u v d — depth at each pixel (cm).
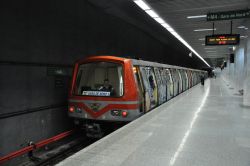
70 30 976
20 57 723
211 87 2077
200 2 933
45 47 833
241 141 458
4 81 666
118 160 356
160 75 1141
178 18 1218
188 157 373
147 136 486
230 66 2459
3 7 656
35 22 782
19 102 723
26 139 752
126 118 745
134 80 777
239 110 818
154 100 995
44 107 834
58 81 912
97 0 1080
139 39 1819
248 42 895
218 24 1366
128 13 1293
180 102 1028
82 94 805
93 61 808
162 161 355
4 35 662
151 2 938
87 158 363
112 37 1371
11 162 677
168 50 2805
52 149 815
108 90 774
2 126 662
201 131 530
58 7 897
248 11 923
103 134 801
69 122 988
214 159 365
